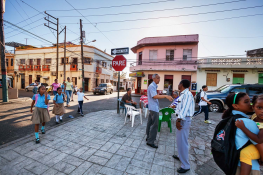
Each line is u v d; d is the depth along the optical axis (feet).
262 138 4.02
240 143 4.43
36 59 80.74
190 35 53.11
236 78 48.49
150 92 10.23
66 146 10.59
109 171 7.75
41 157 9.05
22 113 20.39
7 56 88.74
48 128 14.48
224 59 48.39
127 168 8.02
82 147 10.46
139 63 61.52
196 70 50.67
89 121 17.06
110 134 13.03
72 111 23.02
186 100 7.48
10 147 10.25
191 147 11.05
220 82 49.57
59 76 75.51
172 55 55.16
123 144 11.03
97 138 12.10
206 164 8.71
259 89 23.44
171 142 11.62
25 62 83.41
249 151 4.34
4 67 28.27
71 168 7.97
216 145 4.89
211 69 49.98
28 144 10.78
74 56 73.00
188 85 7.84
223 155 4.66
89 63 73.97
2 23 27.66
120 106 20.36
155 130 10.47
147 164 8.45
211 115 22.33
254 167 4.34
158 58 56.18
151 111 10.48
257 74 46.60
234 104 4.97
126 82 131.64
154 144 10.66
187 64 51.42
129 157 9.18
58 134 12.89
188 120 7.68
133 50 65.87
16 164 8.27
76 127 14.84
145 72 56.75
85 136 12.51
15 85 86.22
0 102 27.99
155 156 9.36
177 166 8.30
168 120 13.89
